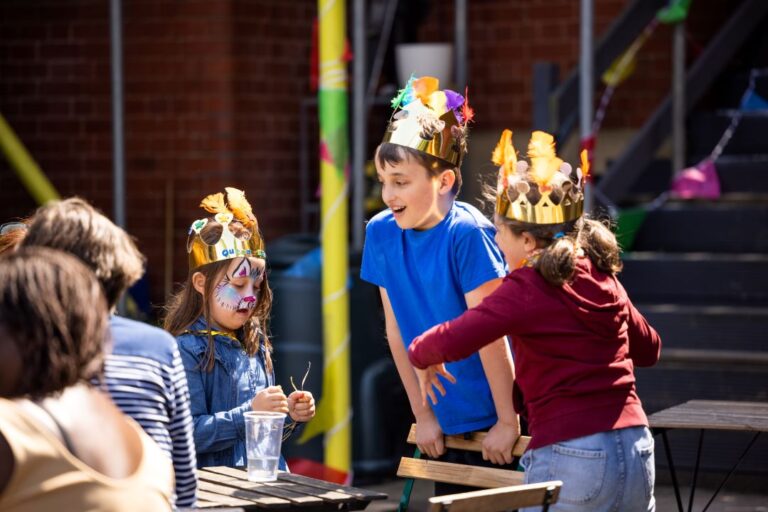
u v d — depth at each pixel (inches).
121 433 236.2
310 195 816.3
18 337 224.5
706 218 731.4
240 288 369.1
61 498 222.4
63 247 248.8
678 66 761.6
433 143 364.8
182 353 366.0
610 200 744.3
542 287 320.2
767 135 770.8
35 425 223.0
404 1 784.9
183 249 797.9
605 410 316.5
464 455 387.2
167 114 798.5
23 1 818.8
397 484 626.8
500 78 842.8
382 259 386.6
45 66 817.5
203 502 298.5
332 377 583.8
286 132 807.7
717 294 701.9
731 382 638.5
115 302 256.1
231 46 788.0
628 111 832.9
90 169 813.9
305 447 645.3
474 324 317.7
